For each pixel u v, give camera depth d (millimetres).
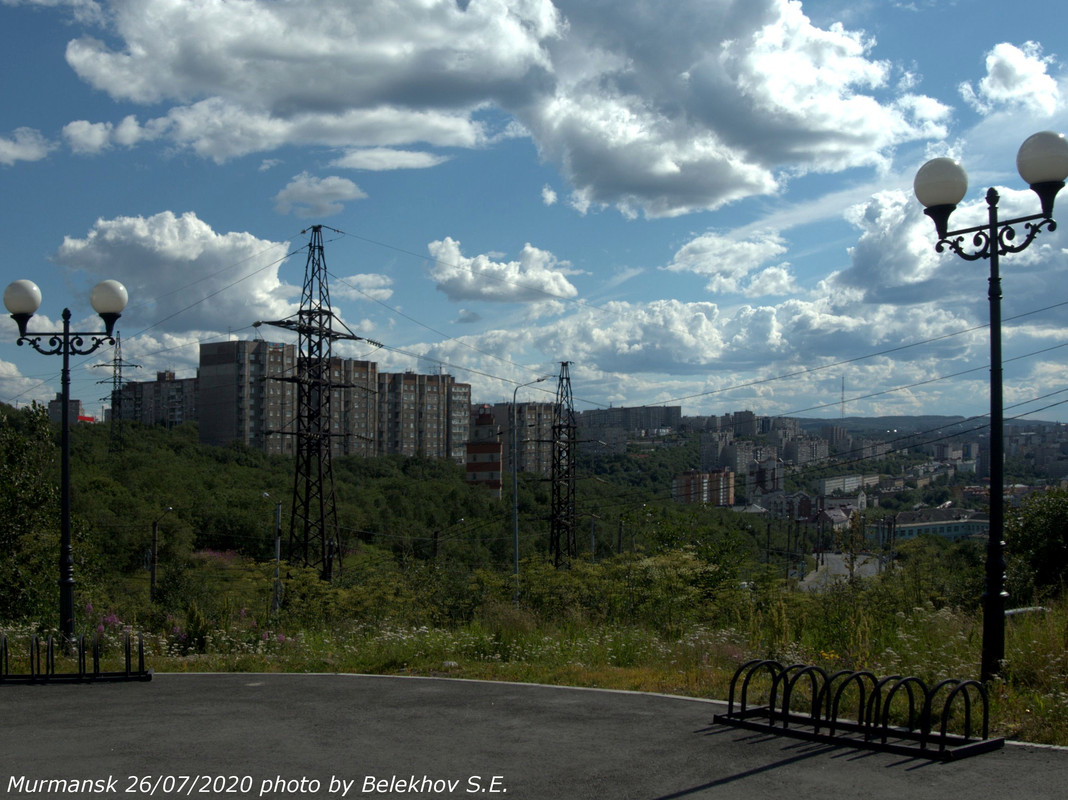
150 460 61344
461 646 11305
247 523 53156
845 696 7324
